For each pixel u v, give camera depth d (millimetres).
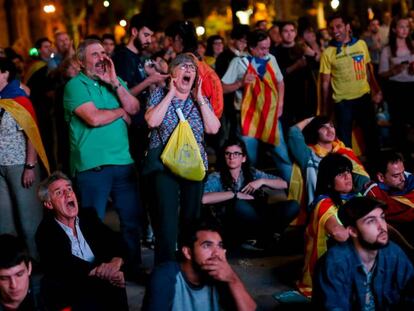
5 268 4324
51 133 10016
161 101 6031
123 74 7430
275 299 6273
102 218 6578
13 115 6941
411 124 11234
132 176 6707
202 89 6906
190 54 6559
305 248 6320
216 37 13312
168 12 27844
